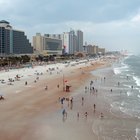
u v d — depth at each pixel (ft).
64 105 178.60
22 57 609.42
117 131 124.98
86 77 353.72
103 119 145.69
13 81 295.48
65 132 123.03
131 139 113.91
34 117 147.23
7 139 112.98
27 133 120.88
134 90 249.75
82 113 158.20
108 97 211.20
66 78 335.47
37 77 330.75
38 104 180.14
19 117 146.61
